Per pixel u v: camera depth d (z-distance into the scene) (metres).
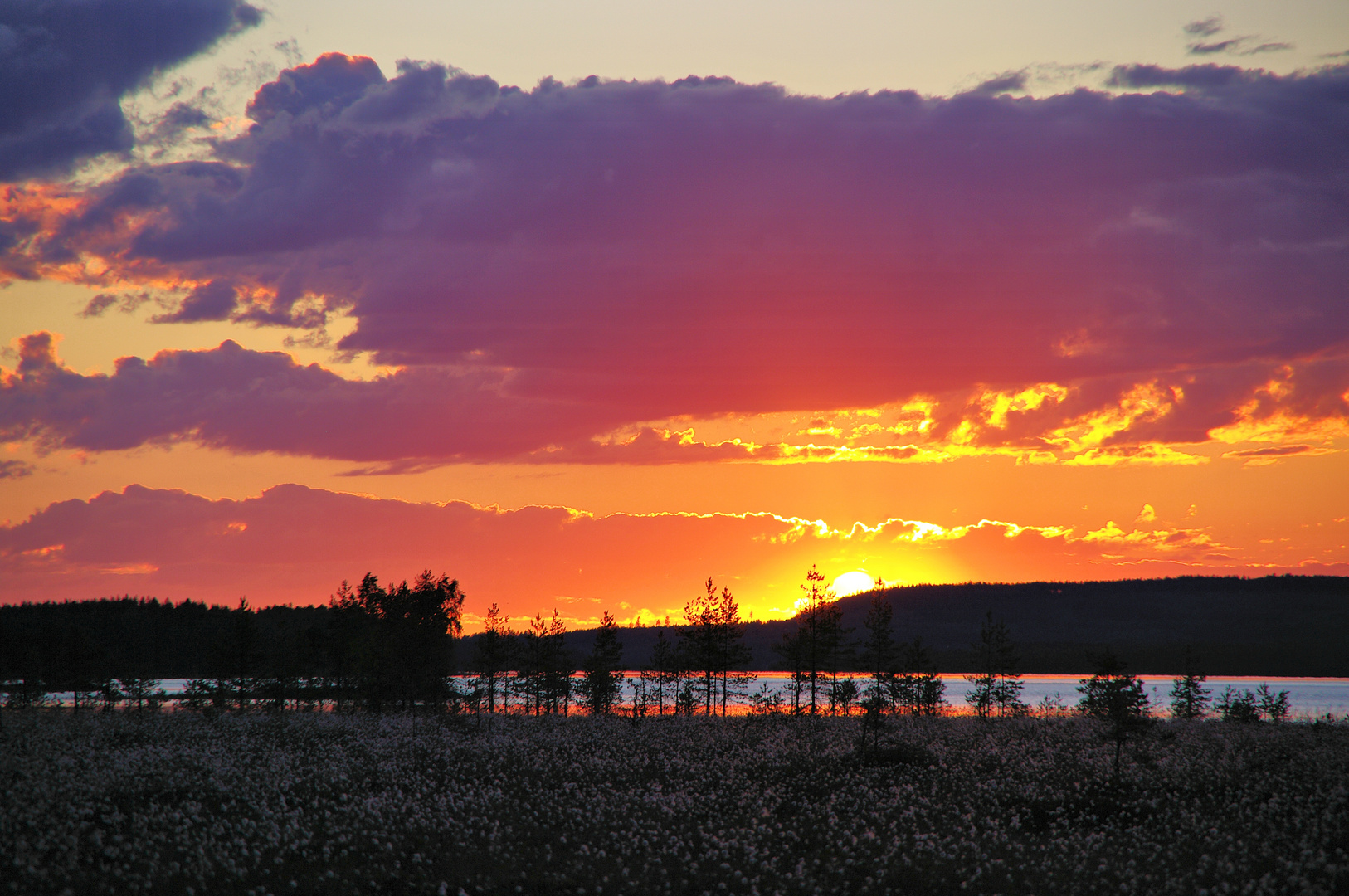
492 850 34.97
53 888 29.11
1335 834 35.31
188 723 67.00
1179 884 30.58
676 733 65.56
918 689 79.94
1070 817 40.34
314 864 33.22
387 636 81.00
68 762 47.19
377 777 48.59
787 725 70.38
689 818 40.81
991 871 32.69
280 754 53.59
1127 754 52.03
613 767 52.34
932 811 41.69
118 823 36.94
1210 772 46.47
